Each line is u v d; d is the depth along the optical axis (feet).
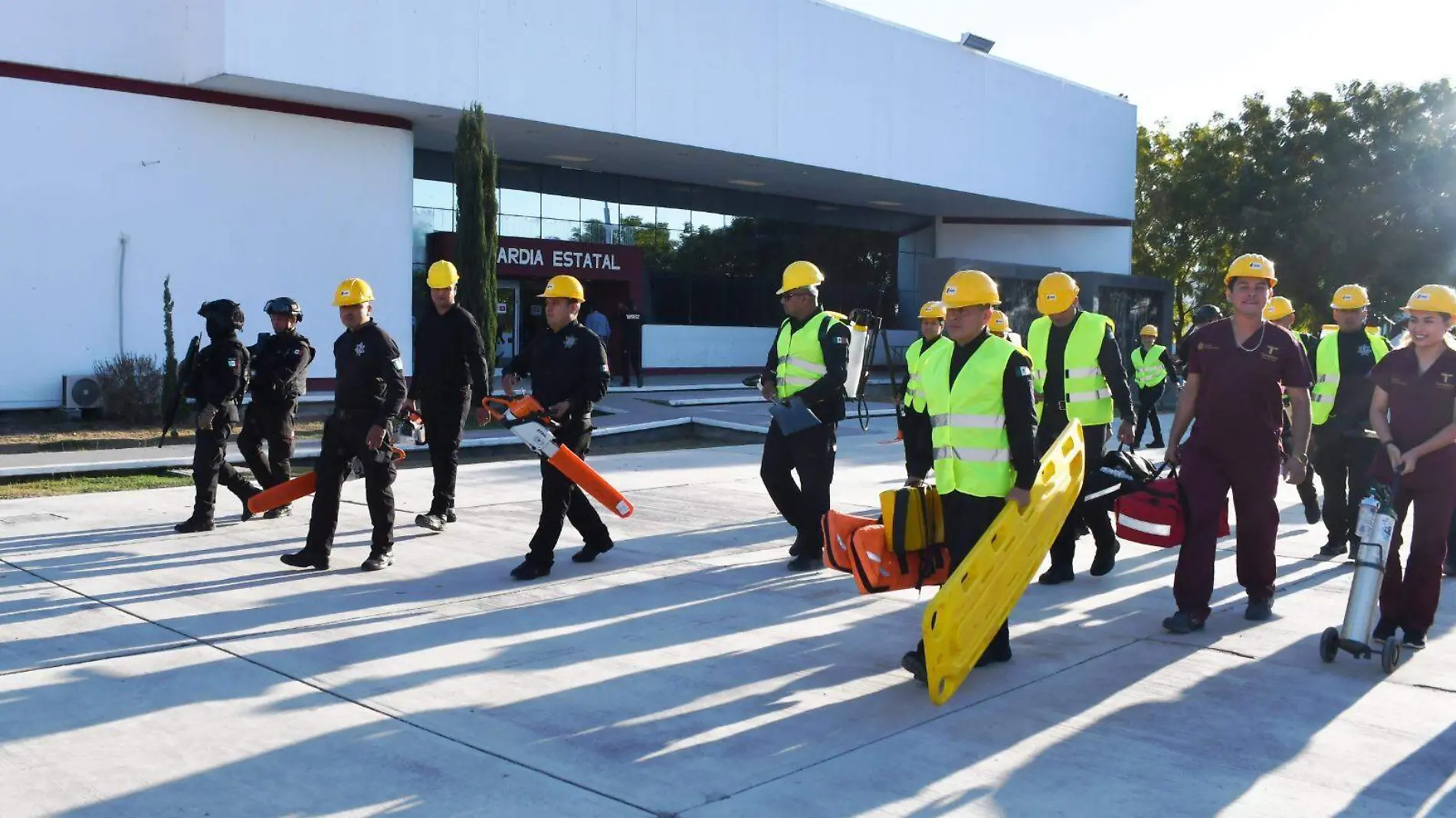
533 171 88.89
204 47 59.72
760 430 60.64
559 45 71.77
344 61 62.64
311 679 17.34
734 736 15.12
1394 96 112.47
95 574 24.30
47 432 52.06
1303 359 19.94
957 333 17.26
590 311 90.63
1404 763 14.20
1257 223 116.37
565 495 24.62
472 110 64.39
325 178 66.90
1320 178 114.73
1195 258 134.00
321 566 25.00
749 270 105.81
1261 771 13.93
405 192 70.59
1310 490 32.14
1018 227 122.21
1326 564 26.91
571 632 20.24
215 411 28.78
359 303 24.68
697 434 63.21
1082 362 24.80
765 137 84.48
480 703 16.38
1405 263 112.16
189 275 61.98
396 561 26.02
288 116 65.16
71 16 57.26
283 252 65.46
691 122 79.66
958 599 15.94
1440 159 109.19
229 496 35.35
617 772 13.88
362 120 68.23
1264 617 21.25
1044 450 25.16
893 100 94.02
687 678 17.65
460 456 50.31
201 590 22.98
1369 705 16.39
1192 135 132.05
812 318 25.50
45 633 19.65
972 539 17.31
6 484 38.47
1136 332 97.19
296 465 46.26
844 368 24.81
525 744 14.79
